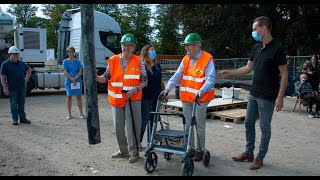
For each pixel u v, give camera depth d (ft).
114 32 50.98
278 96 15.75
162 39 147.02
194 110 15.44
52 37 157.07
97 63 49.44
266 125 16.40
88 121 16.62
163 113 15.55
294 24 76.89
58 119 29.40
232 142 22.00
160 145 16.10
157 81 20.40
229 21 81.61
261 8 80.84
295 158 18.67
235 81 58.03
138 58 17.58
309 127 27.55
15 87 26.45
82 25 15.78
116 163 17.43
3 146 20.43
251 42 83.30
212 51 86.33
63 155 18.76
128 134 17.51
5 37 47.19
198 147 17.30
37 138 22.53
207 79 16.24
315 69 36.35
